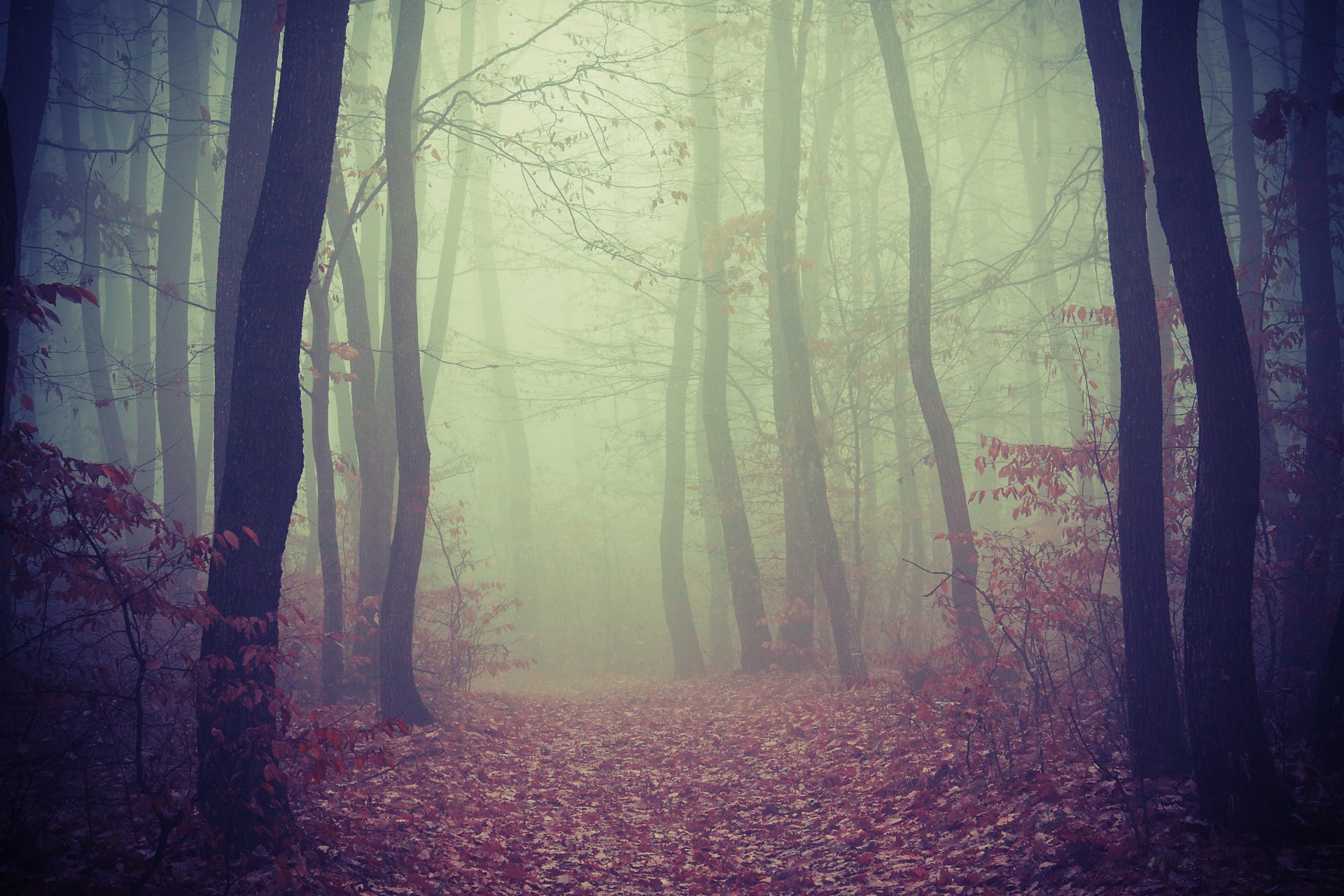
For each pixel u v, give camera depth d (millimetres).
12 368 9453
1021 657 10477
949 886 6164
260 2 11211
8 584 5625
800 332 15922
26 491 5527
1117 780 6980
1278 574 10188
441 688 14719
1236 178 17453
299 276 6871
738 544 19969
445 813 8305
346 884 5898
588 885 6953
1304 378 11602
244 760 5957
